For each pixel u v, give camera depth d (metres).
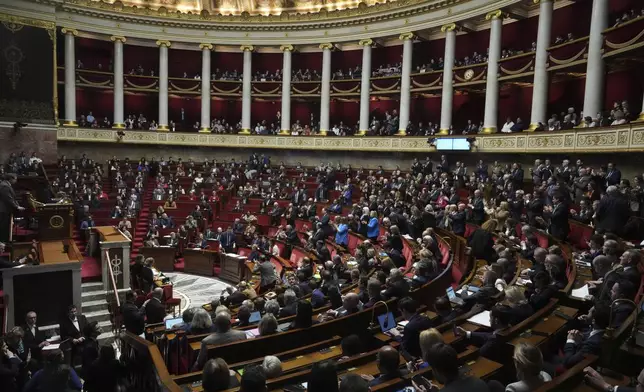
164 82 35.03
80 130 32.69
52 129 28.84
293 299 9.08
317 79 35.12
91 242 16.94
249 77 35.41
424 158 29.02
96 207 24.11
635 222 10.80
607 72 21.39
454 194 17.86
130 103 37.72
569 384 4.23
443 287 9.41
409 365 5.48
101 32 33.12
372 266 11.14
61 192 21.09
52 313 12.52
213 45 35.50
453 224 14.85
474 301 7.86
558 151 20.27
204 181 29.17
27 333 9.66
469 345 6.29
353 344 5.92
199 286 18.91
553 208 12.83
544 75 22.95
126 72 36.56
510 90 28.58
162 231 22.80
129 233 21.02
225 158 35.84
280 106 38.47
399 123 30.78
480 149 24.81
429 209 15.94
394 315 7.85
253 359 6.53
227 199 27.73
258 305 9.41
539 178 17.78
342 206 22.83
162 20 34.28
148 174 30.16
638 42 16.34
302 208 23.09
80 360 9.52
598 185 15.27
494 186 18.55
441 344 3.88
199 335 7.33
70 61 32.34
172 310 14.84
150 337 8.09
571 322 6.39
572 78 24.75
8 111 27.38
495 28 25.34
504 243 11.88
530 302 7.27
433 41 31.75
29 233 16.34
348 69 35.50
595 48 19.73
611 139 17.25
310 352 6.56
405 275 10.55
